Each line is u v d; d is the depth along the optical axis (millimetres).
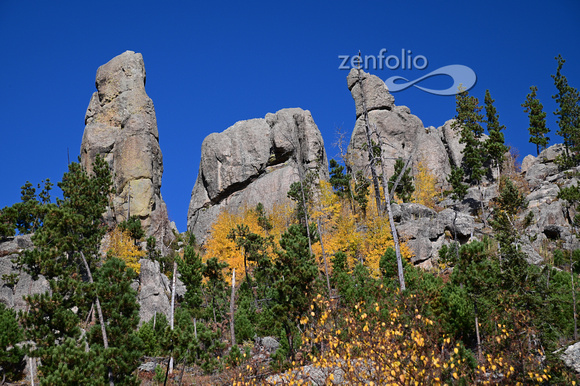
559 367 16547
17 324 25172
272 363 21078
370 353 13828
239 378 18656
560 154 61250
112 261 21875
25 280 32938
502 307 19688
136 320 21188
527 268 22328
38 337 19484
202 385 21469
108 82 73188
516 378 14969
